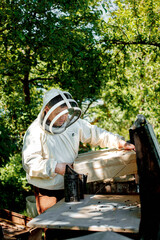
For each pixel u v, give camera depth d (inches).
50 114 82.6
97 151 95.5
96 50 230.2
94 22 215.3
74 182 72.4
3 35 179.8
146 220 54.3
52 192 87.6
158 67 281.3
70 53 190.1
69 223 56.7
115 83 289.9
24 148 86.2
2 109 262.4
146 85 302.0
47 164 80.4
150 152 56.6
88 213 62.2
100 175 75.8
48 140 87.6
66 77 226.2
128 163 73.4
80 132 94.2
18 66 200.1
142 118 61.9
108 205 67.0
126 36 255.6
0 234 77.7
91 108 464.8
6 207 220.5
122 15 254.8
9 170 240.8
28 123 242.7
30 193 242.4
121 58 271.3
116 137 90.1
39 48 185.3
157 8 269.9
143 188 55.8
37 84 287.6
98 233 45.8
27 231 113.2
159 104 309.6
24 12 167.5
